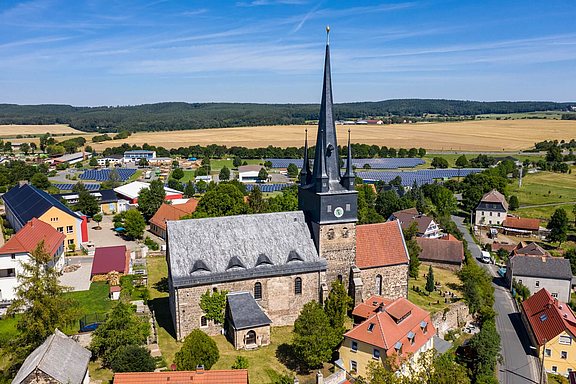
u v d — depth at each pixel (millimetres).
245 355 58438
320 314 56500
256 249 65625
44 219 100688
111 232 124438
